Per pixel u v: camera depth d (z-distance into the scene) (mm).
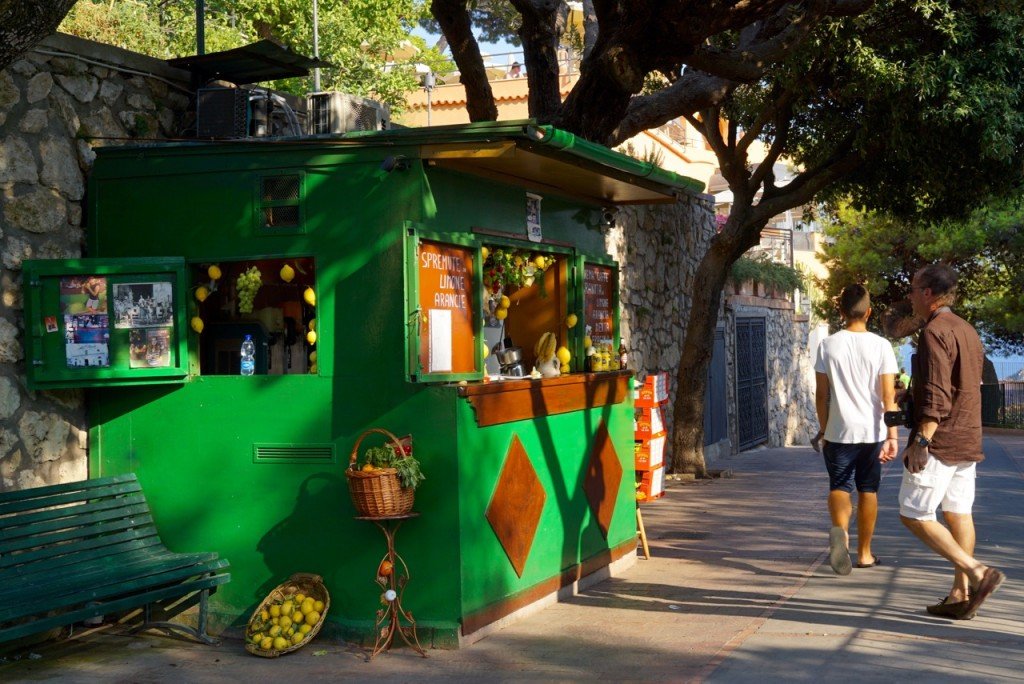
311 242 6145
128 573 5758
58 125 6441
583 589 7395
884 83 11781
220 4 18609
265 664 5664
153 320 6254
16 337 6090
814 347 28406
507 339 7922
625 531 8289
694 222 17391
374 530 5973
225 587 6324
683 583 7547
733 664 5344
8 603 5172
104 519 6121
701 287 14359
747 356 20734
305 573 6086
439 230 6129
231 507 6289
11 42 4789
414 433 5902
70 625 6352
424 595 5902
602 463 7914
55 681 5363
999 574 5887
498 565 6277
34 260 6035
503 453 6379
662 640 5953
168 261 6277
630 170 7199
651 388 9516
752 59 8992
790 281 23766
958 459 5965
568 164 6547
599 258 8375
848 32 11984
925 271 6125
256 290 6320
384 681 5320
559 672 5402
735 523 10273
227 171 6324
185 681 5359
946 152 12461
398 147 5984
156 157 6469
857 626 6023
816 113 14633
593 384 7754
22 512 5723
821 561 8148
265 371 6609
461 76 10023
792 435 25062
